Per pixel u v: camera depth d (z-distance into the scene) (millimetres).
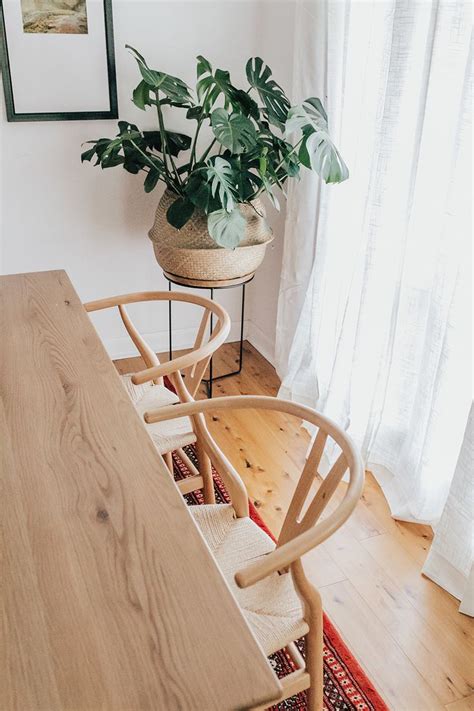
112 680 753
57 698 733
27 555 932
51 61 2646
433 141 1969
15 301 1841
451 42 1849
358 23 2248
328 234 2582
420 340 2197
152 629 816
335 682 1640
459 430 2039
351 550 2082
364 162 2312
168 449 1706
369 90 2227
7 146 2717
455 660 1721
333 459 2471
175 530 982
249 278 2719
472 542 1871
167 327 3330
